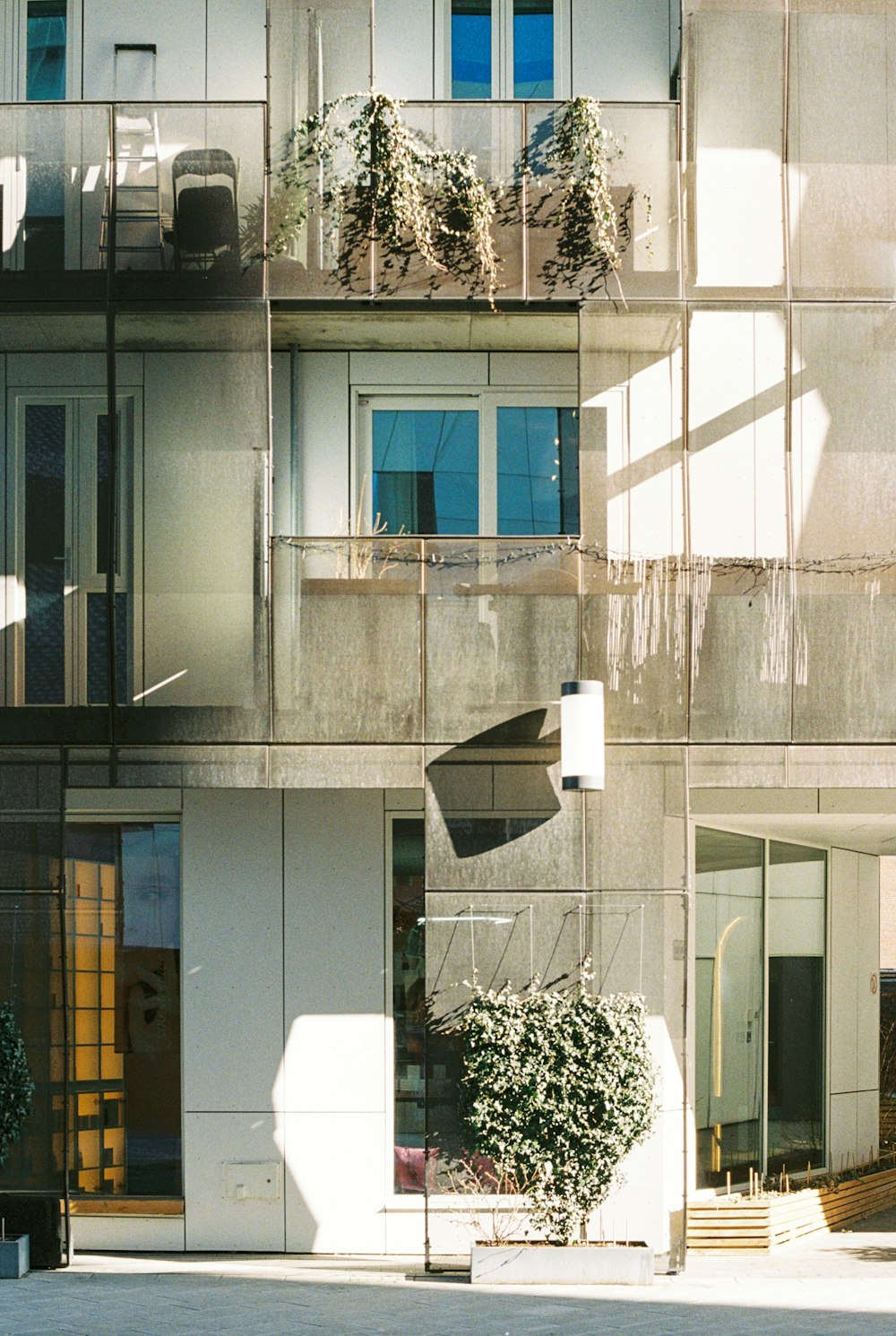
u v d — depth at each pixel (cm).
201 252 1048
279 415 1178
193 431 1041
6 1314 828
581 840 1023
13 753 1031
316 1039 1126
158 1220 1116
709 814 1195
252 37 1167
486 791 1026
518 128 1062
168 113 1061
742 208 1062
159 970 1150
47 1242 1009
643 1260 952
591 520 1049
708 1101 1259
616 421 1053
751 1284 958
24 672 1041
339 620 1037
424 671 1036
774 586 1042
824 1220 1269
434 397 1191
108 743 1030
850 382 1056
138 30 1171
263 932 1134
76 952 1154
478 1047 974
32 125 1059
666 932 1015
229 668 1032
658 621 1039
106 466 1050
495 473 1185
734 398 1064
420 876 1144
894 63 1068
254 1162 1116
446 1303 871
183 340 1045
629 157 1063
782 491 1063
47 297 1045
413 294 1050
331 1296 896
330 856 1138
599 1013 971
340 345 1169
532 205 1057
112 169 1049
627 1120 958
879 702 1035
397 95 1173
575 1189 954
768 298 1057
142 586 1037
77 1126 1138
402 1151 1126
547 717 1033
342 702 1032
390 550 1043
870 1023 1532
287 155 1055
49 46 1181
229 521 1038
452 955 1012
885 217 1061
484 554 1045
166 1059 1142
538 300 1055
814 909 1431
